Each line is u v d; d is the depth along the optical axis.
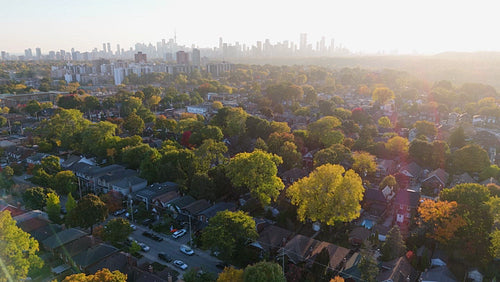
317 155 100.81
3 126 167.75
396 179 101.88
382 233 70.88
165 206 81.50
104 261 58.94
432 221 65.12
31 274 58.88
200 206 79.25
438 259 61.19
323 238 71.19
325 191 69.06
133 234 73.31
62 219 75.88
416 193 82.00
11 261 51.97
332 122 129.25
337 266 59.47
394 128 165.12
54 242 64.88
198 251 67.44
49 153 125.50
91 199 70.06
